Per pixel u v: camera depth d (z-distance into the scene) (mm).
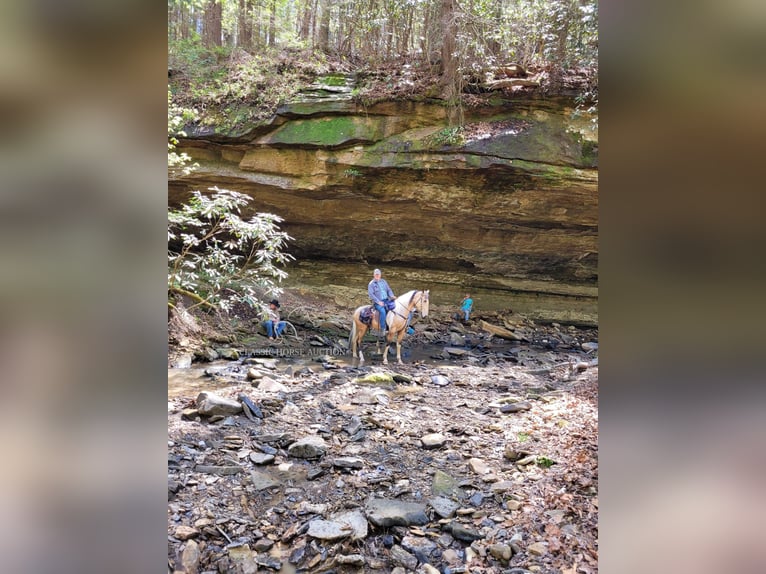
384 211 9414
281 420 4555
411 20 9219
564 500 3111
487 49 8742
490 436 4332
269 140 8812
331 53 9688
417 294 7195
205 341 7254
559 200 8867
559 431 4188
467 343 8859
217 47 9828
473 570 2590
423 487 3402
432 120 8773
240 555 2631
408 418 4781
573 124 8508
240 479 3369
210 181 9016
